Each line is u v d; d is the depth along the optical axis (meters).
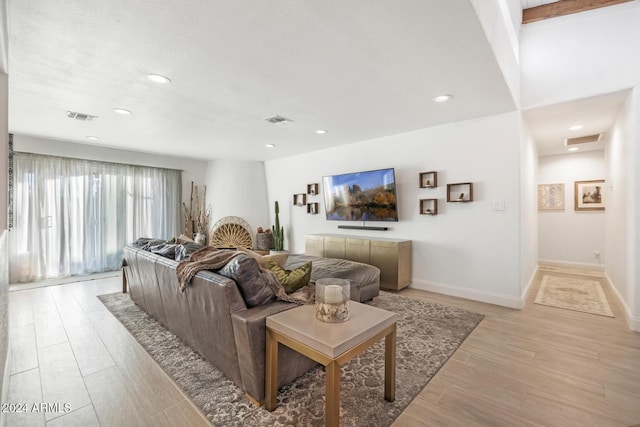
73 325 2.96
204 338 2.15
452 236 3.99
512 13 3.08
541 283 4.56
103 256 5.34
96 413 1.70
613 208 4.07
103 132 4.34
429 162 4.18
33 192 4.64
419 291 4.18
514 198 3.51
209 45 2.04
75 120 3.73
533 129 4.30
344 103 3.19
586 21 3.14
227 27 1.84
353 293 2.86
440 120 3.84
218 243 6.39
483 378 2.03
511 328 2.87
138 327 2.89
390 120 3.82
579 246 5.76
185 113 3.47
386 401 1.79
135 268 3.34
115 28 1.84
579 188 5.77
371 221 4.90
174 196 6.30
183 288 2.22
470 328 2.85
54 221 4.85
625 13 2.95
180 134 4.46
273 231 6.41
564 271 5.43
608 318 3.13
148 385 1.96
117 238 5.51
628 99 3.06
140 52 2.13
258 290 1.92
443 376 2.06
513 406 1.75
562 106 3.37
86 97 2.96
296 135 4.55
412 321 3.03
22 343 2.57
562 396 1.85
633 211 2.88
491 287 3.66
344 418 1.64
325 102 3.15
